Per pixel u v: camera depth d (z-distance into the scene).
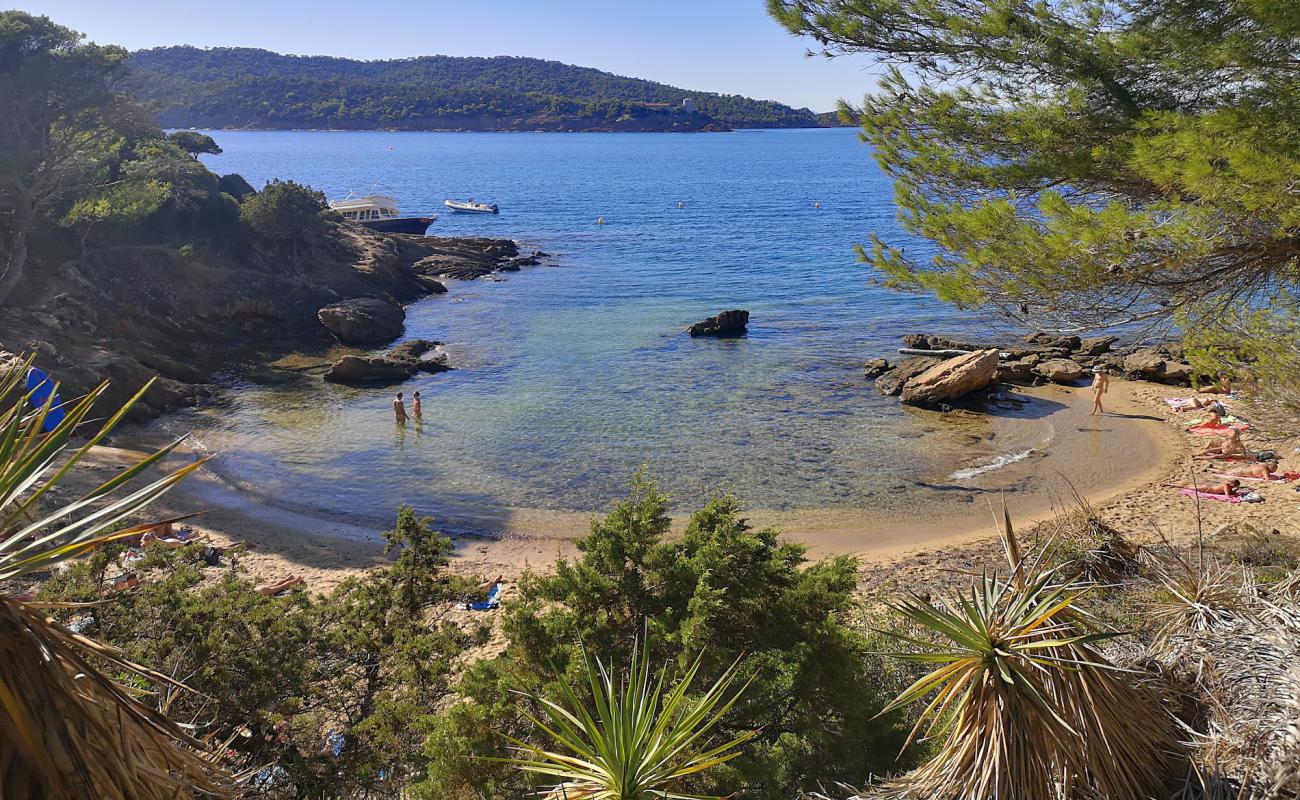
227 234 50.78
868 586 18.08
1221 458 26.47
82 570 11.04
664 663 9.15
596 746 5.50
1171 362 35.31
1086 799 5.35
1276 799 5.37
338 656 11.91
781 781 8.39
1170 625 6.98
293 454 28.55
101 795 3.11
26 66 35.94
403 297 56.56
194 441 29.70
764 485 25.73
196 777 3.66
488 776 8.42
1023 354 38.56
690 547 10.63
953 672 5.61
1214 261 8.54
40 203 38.62
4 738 2.96
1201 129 7.90
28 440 3.38
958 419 31.39
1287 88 7.78
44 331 35.09
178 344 41.09
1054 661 5.35
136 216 43.91
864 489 25.36
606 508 24.25
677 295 57.75
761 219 107.19
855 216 110.31
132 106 40.78
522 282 63.56
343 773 10.16
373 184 158.88
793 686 9.16
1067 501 23.91
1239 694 6.16
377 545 21.97
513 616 9.71
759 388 35.78
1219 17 8.34
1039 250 8.48
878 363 37.41
